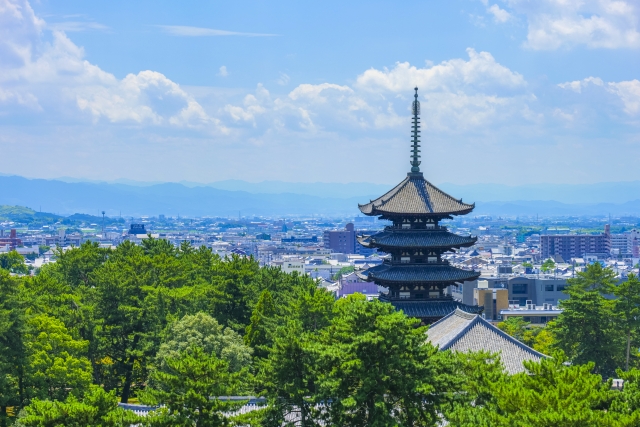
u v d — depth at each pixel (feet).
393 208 576.61
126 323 559.38
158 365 494.59
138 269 640.99
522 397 279.49
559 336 615.16
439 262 582.35
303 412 341.82
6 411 473.67
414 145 610.24
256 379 350.23
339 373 330.75
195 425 328.08
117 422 313.94
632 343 633.20
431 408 328.08
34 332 469.57
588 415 262.88
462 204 588.50
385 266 599.16
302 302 521.65
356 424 333.42
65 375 442.09
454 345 428.15
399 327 331.16
